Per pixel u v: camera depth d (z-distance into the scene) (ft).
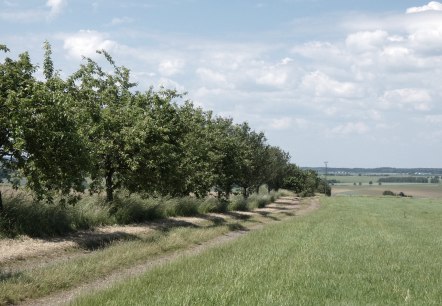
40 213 57.67
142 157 74.38
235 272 37.81
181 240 61.31
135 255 48.49
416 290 33.35
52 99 52.60
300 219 111.34
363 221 108.58
